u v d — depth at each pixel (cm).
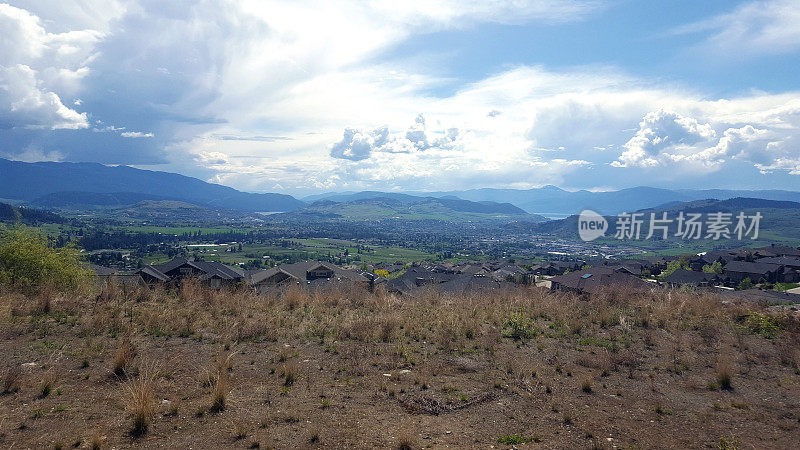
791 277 4734
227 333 957
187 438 493
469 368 790
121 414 543
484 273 6494
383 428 539
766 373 790
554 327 1150
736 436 539
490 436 529
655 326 1148
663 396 679
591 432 545
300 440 498
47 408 550
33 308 1090
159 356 788
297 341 945
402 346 918
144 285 1534
